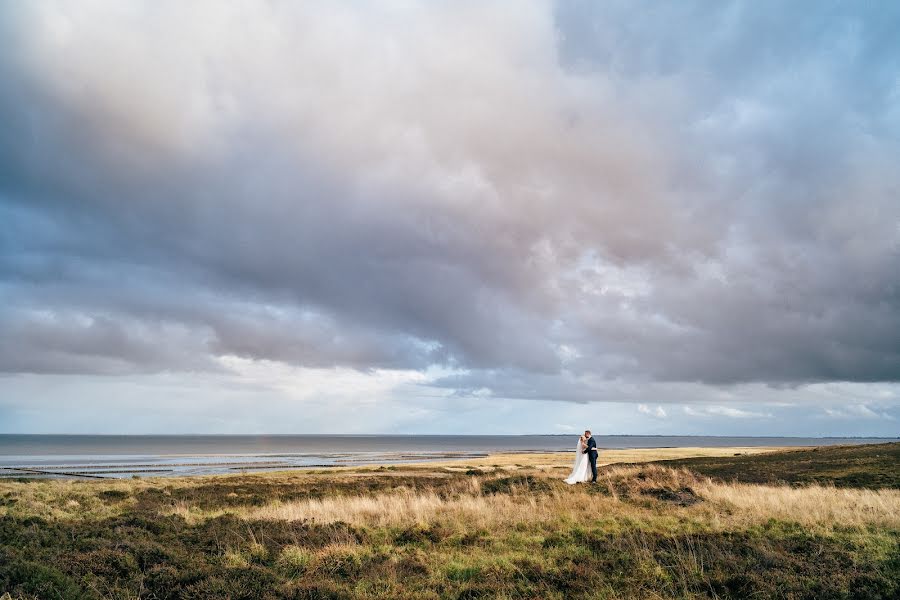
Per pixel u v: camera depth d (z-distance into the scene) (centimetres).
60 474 6359
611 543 1344
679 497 2138
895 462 3550
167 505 2398
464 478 3847
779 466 3962
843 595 952
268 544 1386
